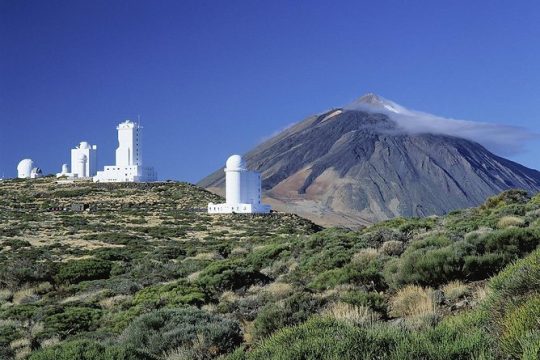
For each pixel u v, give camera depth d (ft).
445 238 69.56
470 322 27.76
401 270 53.72
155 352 46.78
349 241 104.63
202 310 58.23
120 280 116.98
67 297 106.93
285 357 25.63
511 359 22.43
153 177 453.58
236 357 31.94
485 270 52.01
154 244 219.20
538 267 28.12
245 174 374.22
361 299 46.65
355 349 25.12
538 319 22.79
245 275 84.28
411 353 23.71
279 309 47.67
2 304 101.45
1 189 412.77
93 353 42.04
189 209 355.97
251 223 309.01
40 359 42.37
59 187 415.85
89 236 237.45
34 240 224.94
